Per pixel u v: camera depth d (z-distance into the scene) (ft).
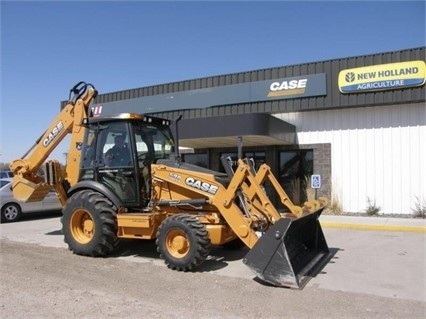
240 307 17.92
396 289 20.66
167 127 31.55
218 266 25.23
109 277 22.62
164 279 22.31
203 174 25.52
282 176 52.70
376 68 45.09
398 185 45.91
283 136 48.01
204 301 18.69
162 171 27.17
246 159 26.61
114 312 17.19
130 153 27.84
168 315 16.89
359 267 24.82
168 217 25.22
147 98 59.36
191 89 56.29
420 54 43.32
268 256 21.03
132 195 27.71
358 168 47.88
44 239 34.60
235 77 53.42
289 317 16.81
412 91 43.78
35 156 34.53
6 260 26.55
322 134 49.98
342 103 46.98
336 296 19.44
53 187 33.01
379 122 46.98
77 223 28.60
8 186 45.21
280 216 23.93
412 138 45.34
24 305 17.99
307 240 26.16
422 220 41.50
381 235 35.47
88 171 29.63
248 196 24.89
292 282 20.45
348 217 44.01
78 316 16.71
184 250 24.14
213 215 25.53
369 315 17.03
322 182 49.44
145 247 30.71
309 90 48.47
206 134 45.50
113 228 27.48
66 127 32.86
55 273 23.39
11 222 44.78
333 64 47.55
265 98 51.06
